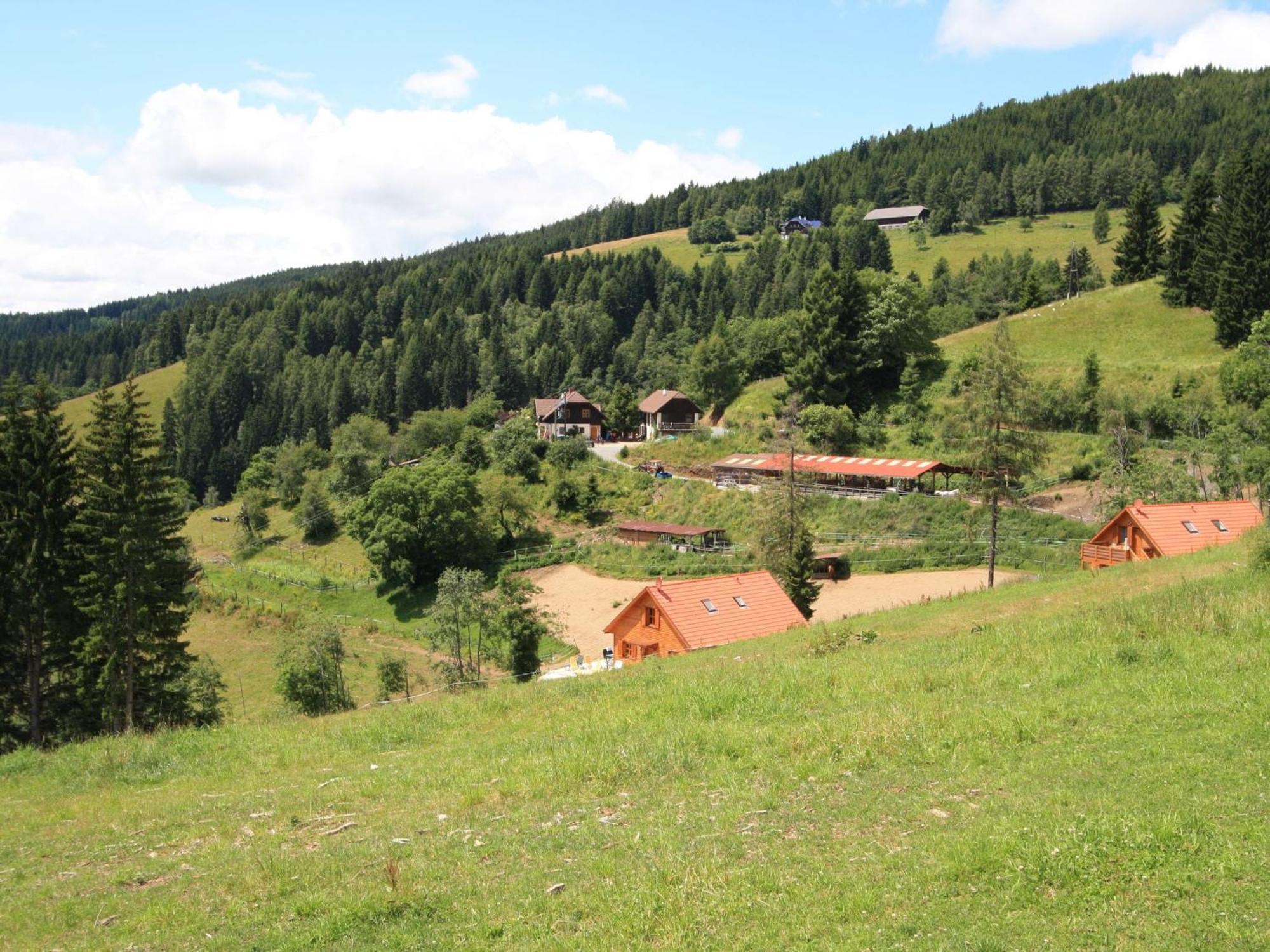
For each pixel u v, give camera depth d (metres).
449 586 48.84
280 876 12.20
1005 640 21.89
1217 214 91.88
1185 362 81.50
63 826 16.52
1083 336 95.56
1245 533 34.56
